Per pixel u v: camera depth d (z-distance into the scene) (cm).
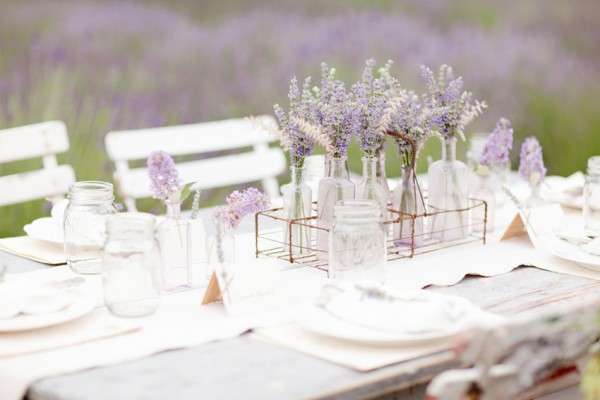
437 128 238
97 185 216
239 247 234
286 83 743
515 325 136
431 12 835
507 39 837
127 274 180
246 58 746
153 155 201
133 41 712
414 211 233
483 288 202
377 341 161
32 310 175
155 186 202
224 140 336
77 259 213
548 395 186
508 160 271
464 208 243
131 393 145
